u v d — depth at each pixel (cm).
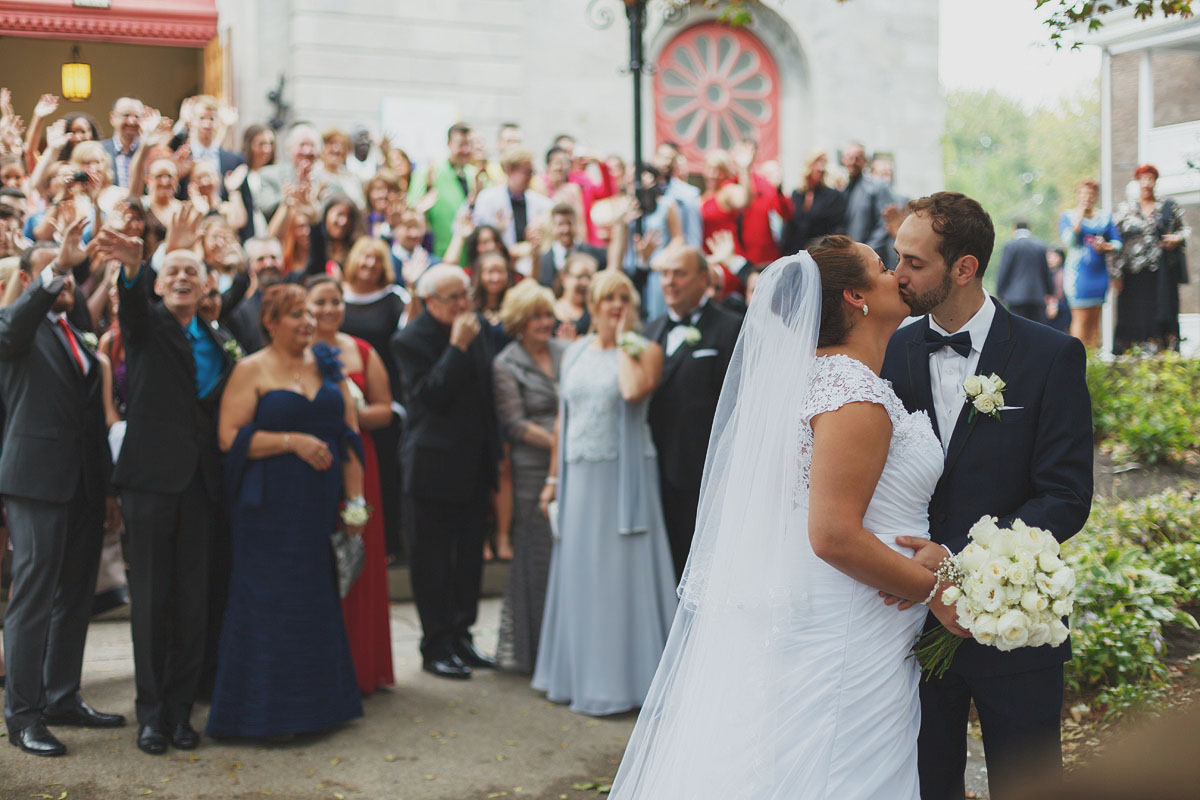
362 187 858
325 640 470
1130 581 480
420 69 1145
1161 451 664
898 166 1372
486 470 577
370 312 667
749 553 268
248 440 463
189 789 408
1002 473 285
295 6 1102
